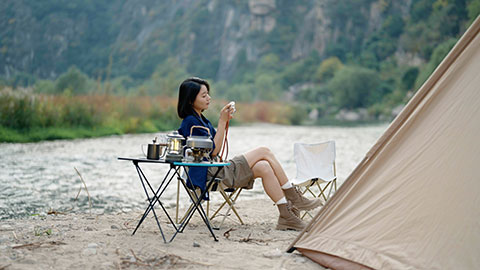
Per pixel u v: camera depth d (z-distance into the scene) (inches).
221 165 123.6
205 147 128.6
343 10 3142.2
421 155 102.3
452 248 90.1
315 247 110.0
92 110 737.0
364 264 98.5
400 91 2246.6
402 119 107.8
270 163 148.1
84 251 109.0
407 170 103.3
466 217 91.3
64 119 677.9
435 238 92.9
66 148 479.8
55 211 179.2
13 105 595.5
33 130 596.1
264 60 3115.2
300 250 114.7
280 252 114.3
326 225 112.4
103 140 599.8
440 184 97.0
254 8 3344.0
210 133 145.4
